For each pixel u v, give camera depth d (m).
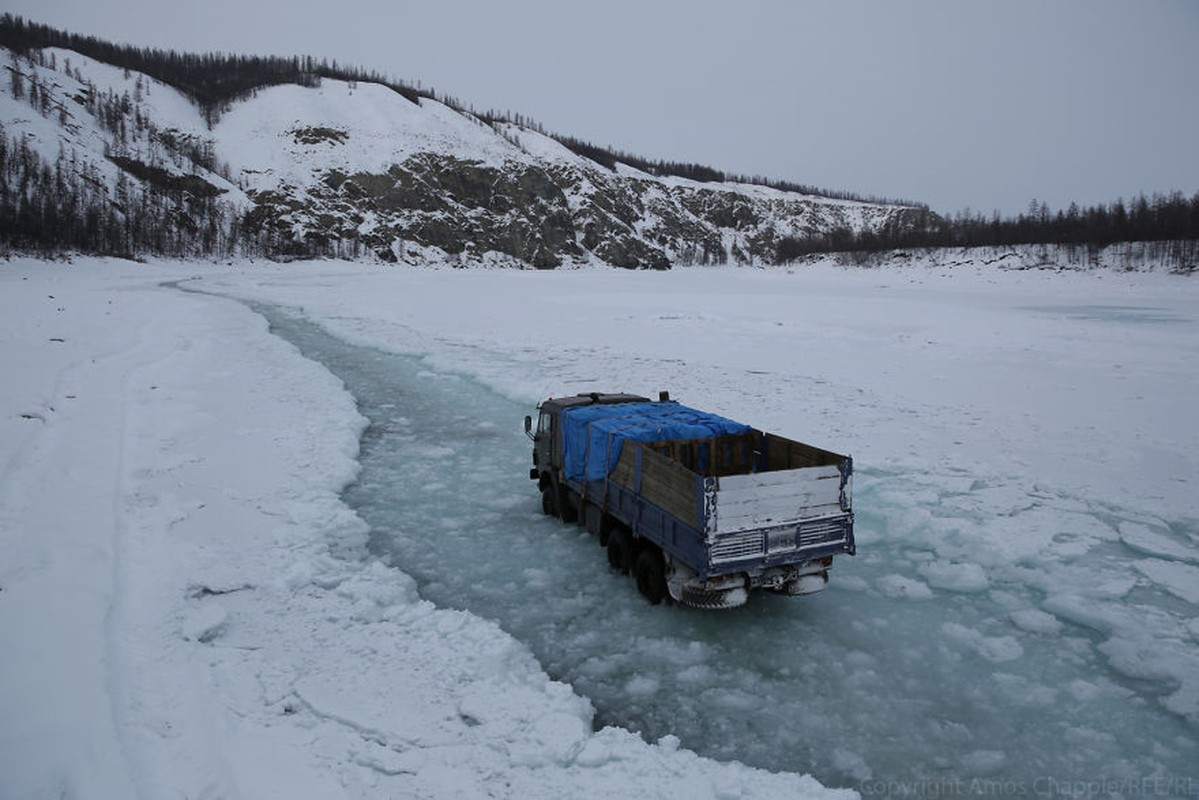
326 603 8.38
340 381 21.98
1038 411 17.72
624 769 5.71
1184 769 5.97
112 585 8.22
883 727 6.52
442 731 6.05
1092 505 11.82
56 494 10.75
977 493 12.42
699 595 7.73
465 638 7.61
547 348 28.66
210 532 10.21
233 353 25.92
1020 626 8.35
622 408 11.17
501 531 11.04
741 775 5.68
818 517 8.01
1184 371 22.48
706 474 9.76
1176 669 7.35
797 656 7.68
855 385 20.91
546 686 6.82
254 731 5.95
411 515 11.67
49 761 5.27
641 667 7.45
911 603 8.93
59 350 22.20
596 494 10.06
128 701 6.20
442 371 24.53
